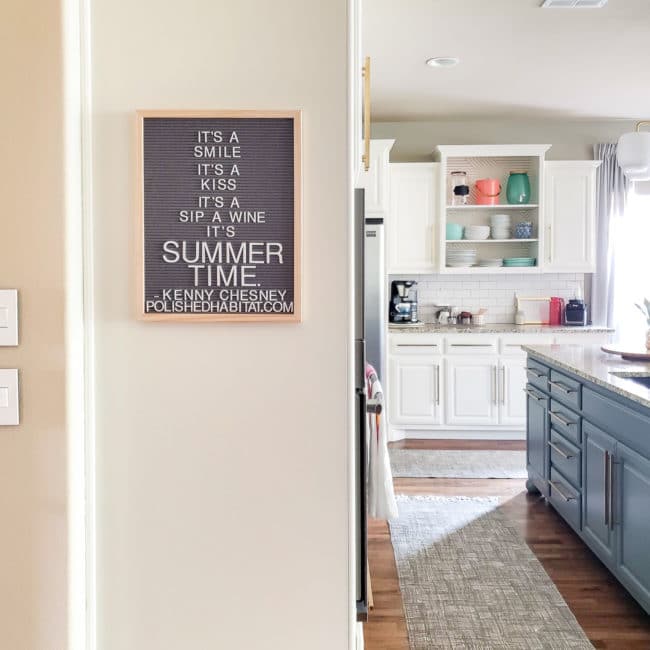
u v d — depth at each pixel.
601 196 6.03
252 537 1.52
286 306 1.49
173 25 1.48
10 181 1.39
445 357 5.61
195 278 1.48
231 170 1.47
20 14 1.39
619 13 3.53
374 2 3.37
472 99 5.25
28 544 1.43
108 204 1.49
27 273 1.40
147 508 1.51
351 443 1.51
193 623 1.52
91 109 1.48
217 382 1.51
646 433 2.53
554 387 3.69
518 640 2.52
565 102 5.37
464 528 3.66
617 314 6.08
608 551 2.92
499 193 5.88
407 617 2.70
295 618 1.52
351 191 1.49
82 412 1.48
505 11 3.49
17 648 1.43
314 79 1.48
